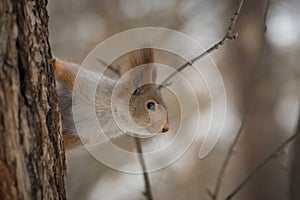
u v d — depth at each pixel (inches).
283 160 341.4
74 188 323.9
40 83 113.0
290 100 384.2
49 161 114.3
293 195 176.1
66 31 358.9
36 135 110.0
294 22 380.8
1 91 104.0
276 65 385.7
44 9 119.0
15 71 105.6
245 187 348.8
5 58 104.6
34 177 108.9
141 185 300.7
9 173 104.9
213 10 369.4
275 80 377.7
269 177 348.2
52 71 121.0
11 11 105.8
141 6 365.4
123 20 360.2
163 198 320.5
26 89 108.0
